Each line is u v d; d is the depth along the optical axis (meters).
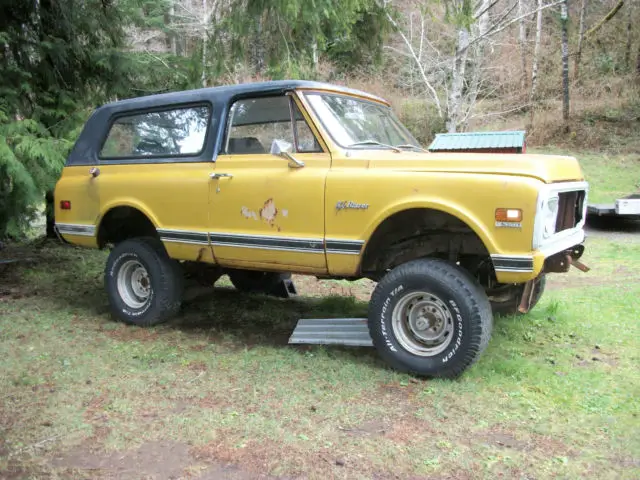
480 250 4.33
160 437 3.33
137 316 5.41
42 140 6.82
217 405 3.73
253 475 2.94
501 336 5.03
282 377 4.16
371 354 4.63
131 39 12.42
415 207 4.01
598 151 20.98
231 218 4.80
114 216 5.71
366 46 11.02
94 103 8.85
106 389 3.98
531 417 3.53
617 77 25.55
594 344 4.86
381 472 2.95
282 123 4.67
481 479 2.88
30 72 7.89
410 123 22.81
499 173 3.88
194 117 5.16
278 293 6.43
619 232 12.30
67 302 6.31
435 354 4.05
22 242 9.91
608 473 2.92
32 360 4.50
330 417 3.54
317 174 4.40
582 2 25.31
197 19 19.41
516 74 24.39
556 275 7.83
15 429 3.40
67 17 8.21
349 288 7.12
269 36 8.45
